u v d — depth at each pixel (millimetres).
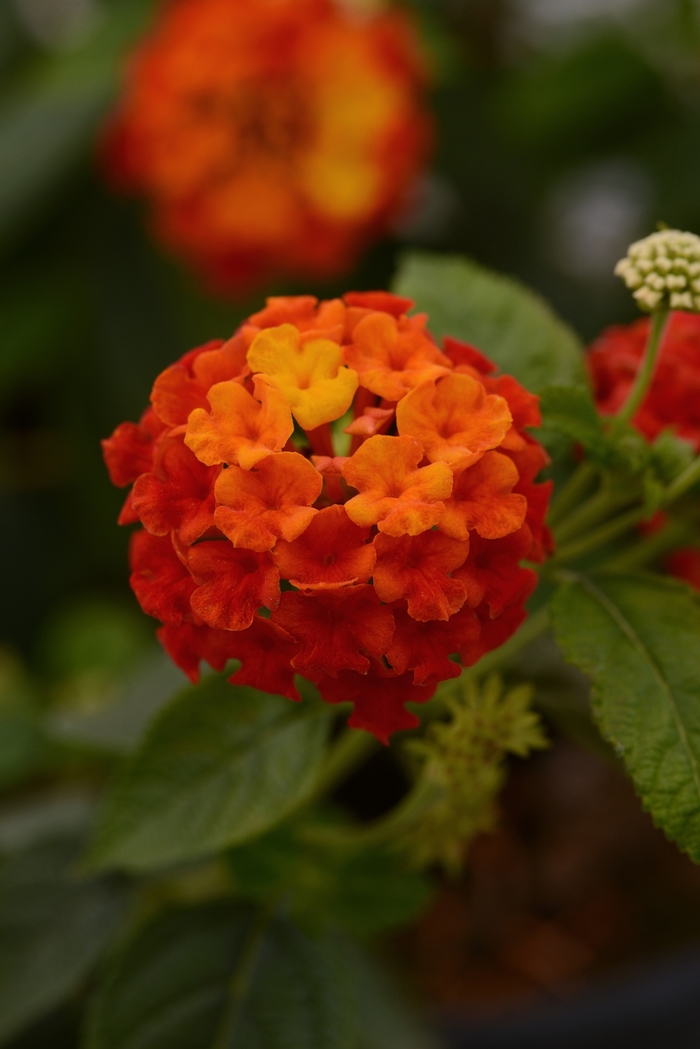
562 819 404
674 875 377
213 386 253
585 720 290
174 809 276
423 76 424
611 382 291
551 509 282
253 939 292
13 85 497
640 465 272
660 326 268
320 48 376
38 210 432
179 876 306
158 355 473
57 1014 323
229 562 251
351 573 247
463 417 254
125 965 290
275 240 406
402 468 250
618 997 332
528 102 484
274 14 371
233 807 275
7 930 299
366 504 247
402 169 407
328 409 252
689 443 274
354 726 256
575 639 266
